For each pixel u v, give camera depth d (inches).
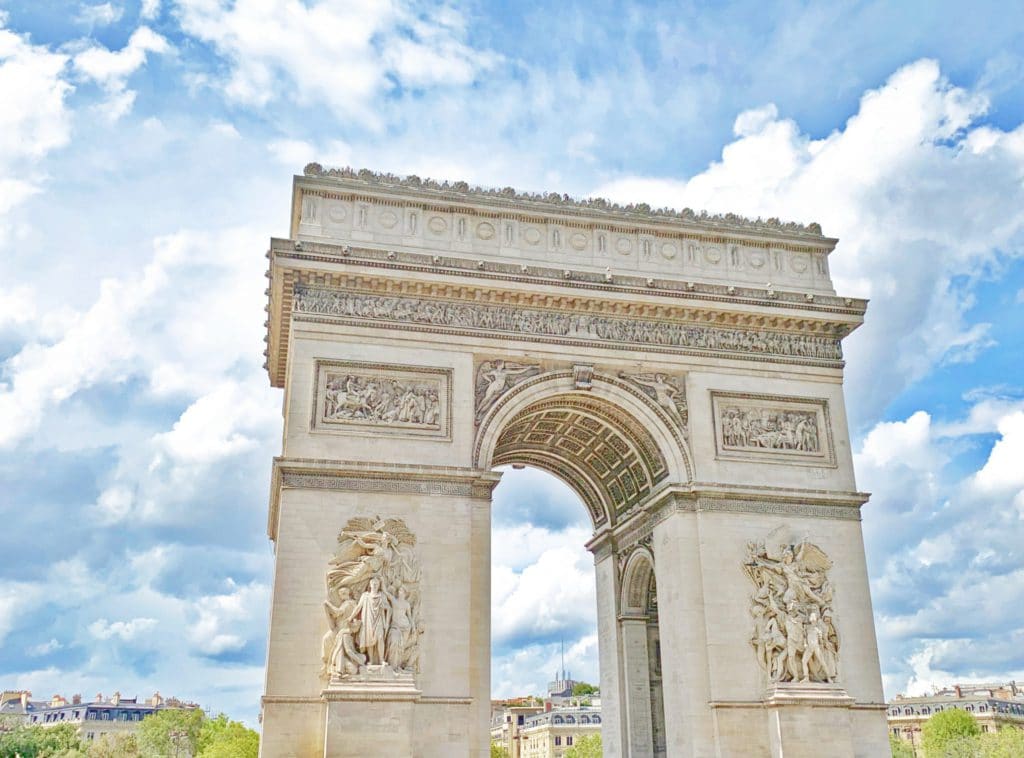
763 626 2856.8
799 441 3102.9
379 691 2479.1
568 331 3036.4
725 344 3147.1
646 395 3038.9
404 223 3038.9
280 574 2603.3
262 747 2459.4
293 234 3144.7
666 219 3228.3
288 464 2691.9
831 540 3014.3
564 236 3157.0
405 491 2753.4
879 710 2864.2
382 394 2842.0
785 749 2701.8
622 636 3403.1
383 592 2608.3
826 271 3331.7
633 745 3287.4
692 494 2957.7
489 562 2778.1
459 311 2974.9
